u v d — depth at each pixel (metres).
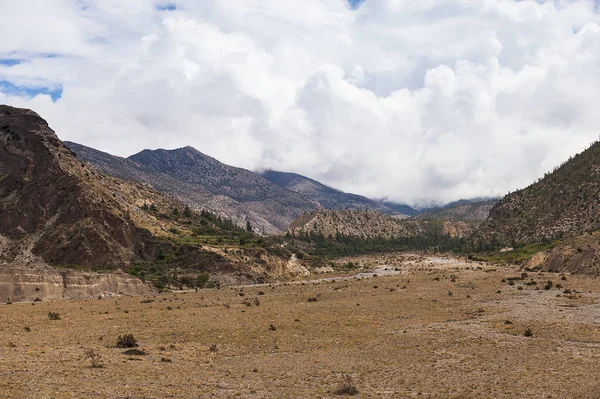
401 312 73.62
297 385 37.38
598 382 36.06
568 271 128.25
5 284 98.38
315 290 107.88
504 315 68.06
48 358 43.62
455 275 129.00
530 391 34.72
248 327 61.59
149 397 33.09
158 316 71.25
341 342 53.91
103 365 41.66
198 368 42.47
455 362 44.09
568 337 53.16
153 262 137.88
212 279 135.62
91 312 78.12
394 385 37.34
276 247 178.12
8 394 31.69
